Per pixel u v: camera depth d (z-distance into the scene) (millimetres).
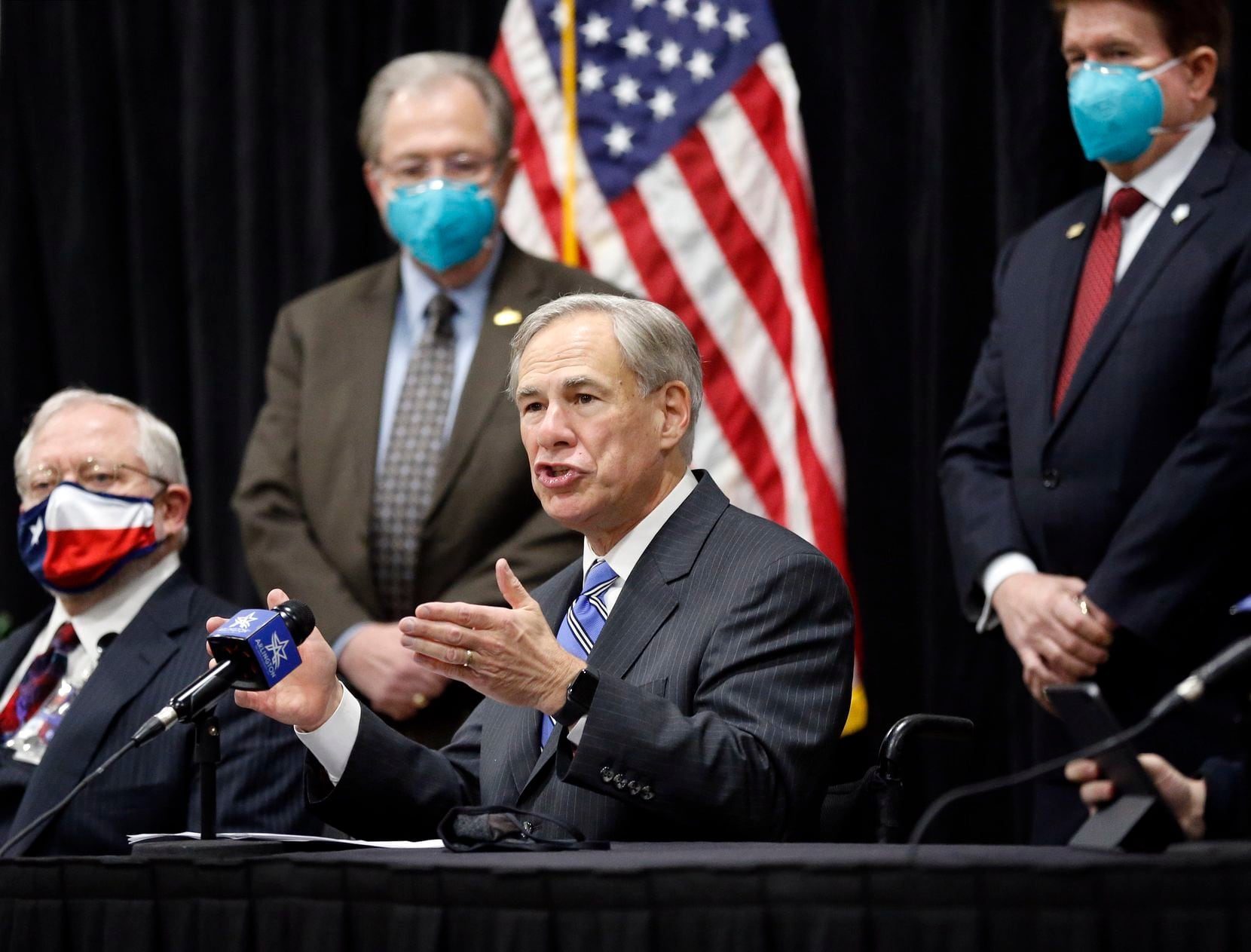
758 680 3590
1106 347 4883
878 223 6918
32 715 4730
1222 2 5039
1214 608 4566
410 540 5516
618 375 3832
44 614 4992
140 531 4688
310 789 3680
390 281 5988
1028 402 5082
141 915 2855
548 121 7074
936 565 6523
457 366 5738
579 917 2500
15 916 2973
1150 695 4559
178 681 4504
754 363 6758
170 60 8000
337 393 5754
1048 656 4633
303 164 7680
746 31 7023
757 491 6656
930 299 6707
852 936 2361
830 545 6387
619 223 6918
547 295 5820
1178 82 4957
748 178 6891
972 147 6664
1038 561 4961
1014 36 6438
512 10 7207
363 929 2676
